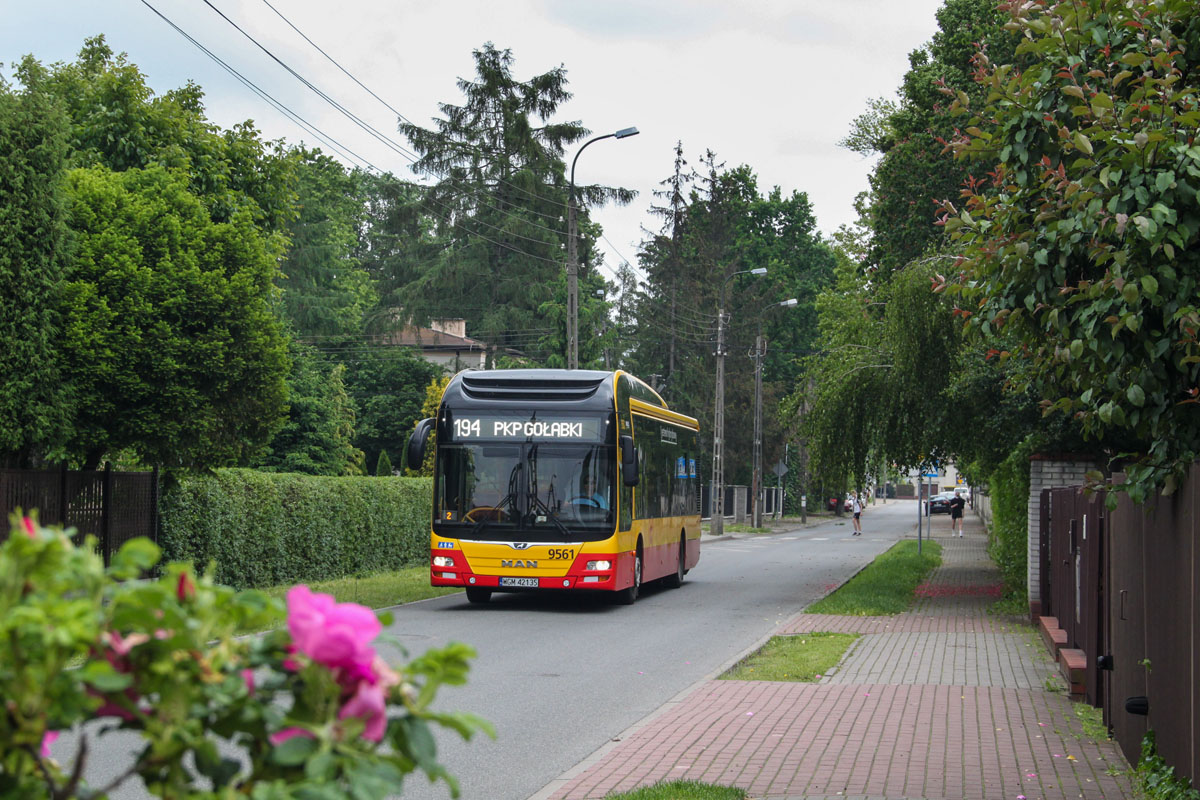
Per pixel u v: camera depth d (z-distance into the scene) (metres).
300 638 2.18
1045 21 7.76
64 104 16.48
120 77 23.02
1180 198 6.81
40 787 2.07
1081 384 7.46
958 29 28.39
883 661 13.62
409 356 59.41
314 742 2.13
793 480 88.12
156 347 17.06
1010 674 12.52
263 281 18.98
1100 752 8.44
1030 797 7.09
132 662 2.13
